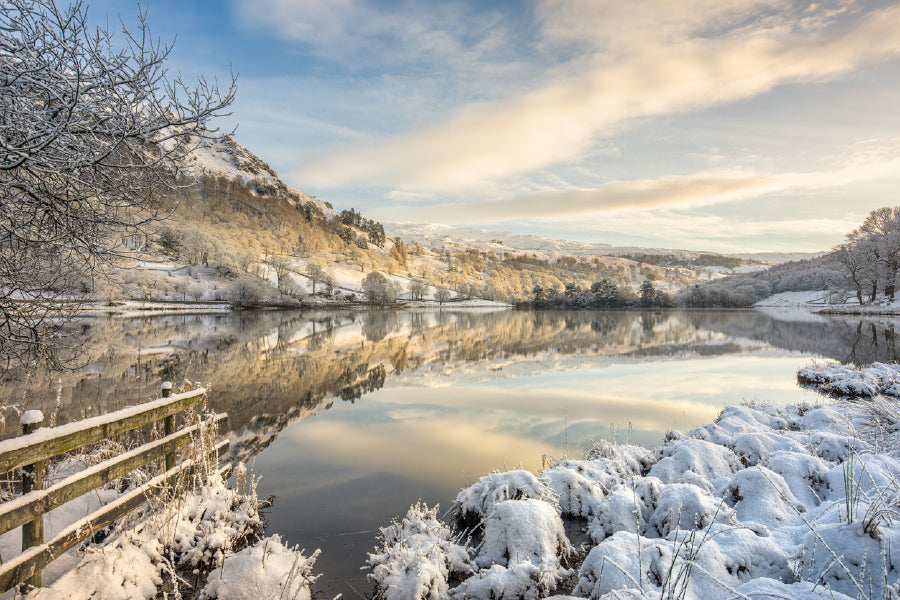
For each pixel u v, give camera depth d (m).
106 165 4.17
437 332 45.59
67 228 4.68
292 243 182.12
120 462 4.42
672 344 32.12
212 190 195.50
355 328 49.25
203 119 4.34
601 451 7.58
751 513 4.44
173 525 4.85
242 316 63.78
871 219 71.56
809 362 22.31
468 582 3.98
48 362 6.25
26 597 3.35
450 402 14.10
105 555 4.00
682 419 11.62
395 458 8.73
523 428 10.91
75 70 3.74
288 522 6.04
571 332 44.94
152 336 33.31
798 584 2.73
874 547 3.01
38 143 3.67
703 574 3.18
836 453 6.22
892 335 34.50
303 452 9.16
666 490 4.82
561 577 4.06
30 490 3.50
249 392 15.84
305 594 4.10
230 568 4.07
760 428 7.70
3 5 3.70
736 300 104.25
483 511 5.32
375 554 4.86
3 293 5.39
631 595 2.98
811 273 116.00
